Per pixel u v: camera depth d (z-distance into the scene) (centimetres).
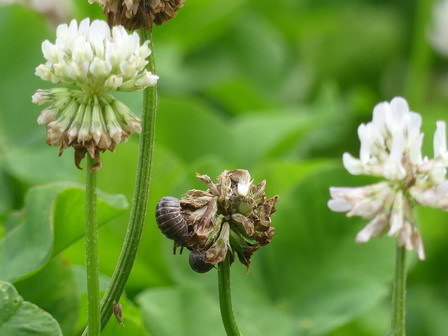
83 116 25
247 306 36
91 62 25
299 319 36
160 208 25
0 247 31
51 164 42
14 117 44
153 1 26
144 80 25
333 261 36
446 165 27
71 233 31
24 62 44
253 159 49
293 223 37
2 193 42
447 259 51
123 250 26
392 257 36
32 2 51
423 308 50
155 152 40
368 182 37
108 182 39
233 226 26
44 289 30
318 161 43
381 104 27
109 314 26
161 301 32
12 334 26
